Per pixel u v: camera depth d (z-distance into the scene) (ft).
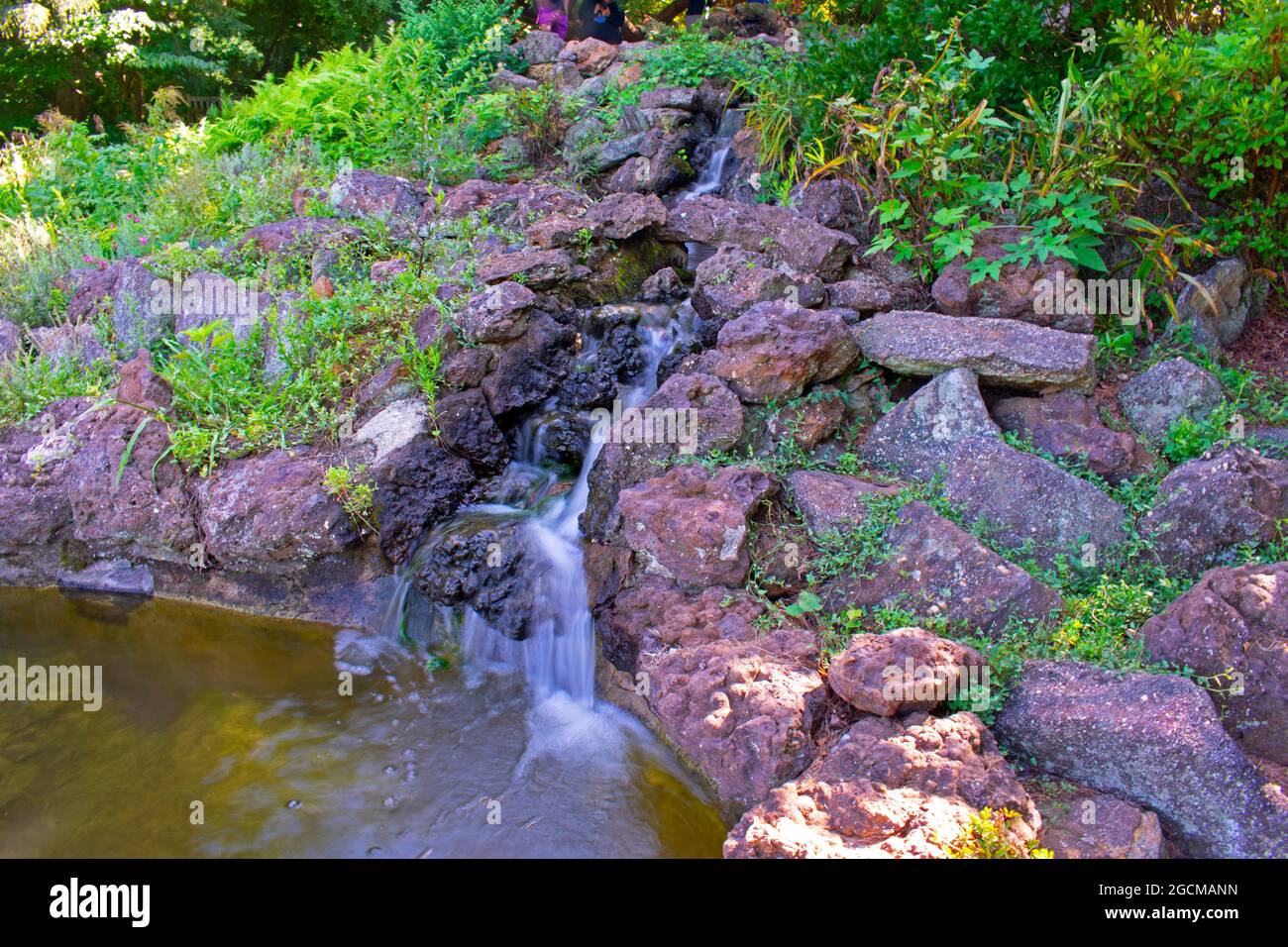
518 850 13.78
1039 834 11.93
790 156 27.73
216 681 18.24
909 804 11.80
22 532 21.74
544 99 33.17
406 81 33.53
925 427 18.02
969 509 16.67
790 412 18.83
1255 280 20.65
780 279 21.22
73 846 13.84
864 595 15.96
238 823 14.35
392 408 21.13
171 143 36.42
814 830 11.78
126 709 17.37
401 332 22.38
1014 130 22.26
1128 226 19.67
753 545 16.78
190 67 48.62
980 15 22.25
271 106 36.01
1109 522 15.89
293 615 20.49
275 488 20.02
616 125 32.12
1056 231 20.02
